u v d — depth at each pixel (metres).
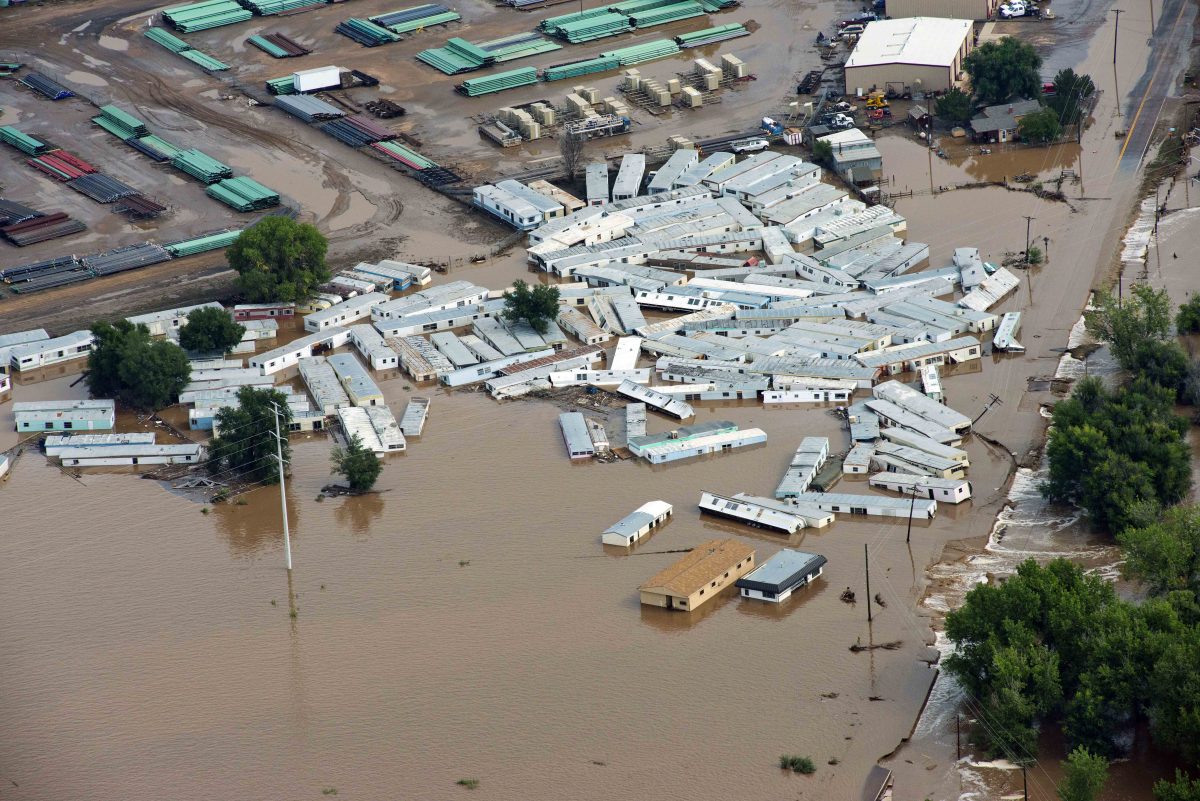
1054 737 157.25
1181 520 172.38
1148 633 154.75
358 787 156.88
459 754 161.12
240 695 171.12
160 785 158.25
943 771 155.25
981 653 159.50
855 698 166.38
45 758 162.62
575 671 172.75
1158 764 152.12
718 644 176.12
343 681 172.75
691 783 155.50
